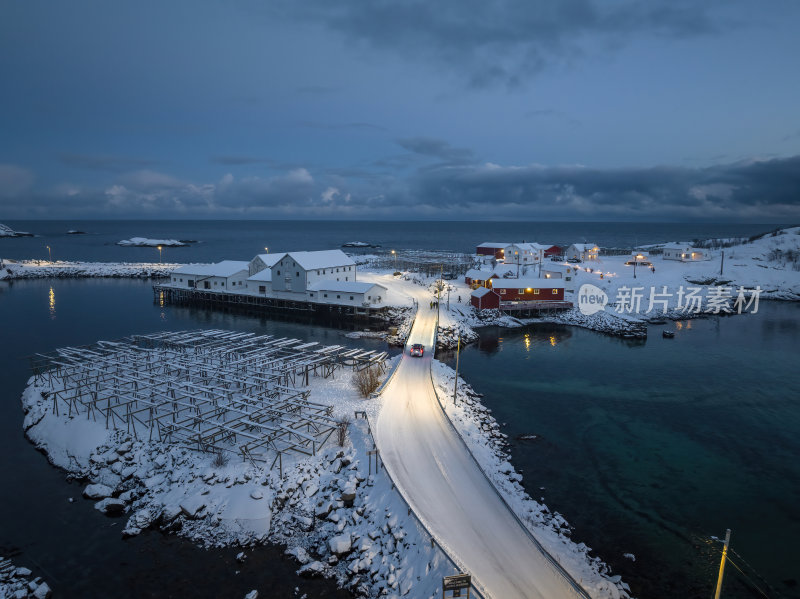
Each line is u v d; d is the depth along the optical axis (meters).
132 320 77.69
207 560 24.61
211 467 30.19
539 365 56.00
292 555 24.80
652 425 40.22
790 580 23.30
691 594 22.27
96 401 38.62
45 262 139.88
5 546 25.53
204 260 174.00
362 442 32.62
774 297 95.44
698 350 62.44
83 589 22.78
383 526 25.45
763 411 43.16
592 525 27.11
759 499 29.94
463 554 22.31
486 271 98.50
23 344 62.16
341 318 79.00
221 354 51.31
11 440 36.56
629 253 145.50
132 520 26.94
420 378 46.34
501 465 32.16
